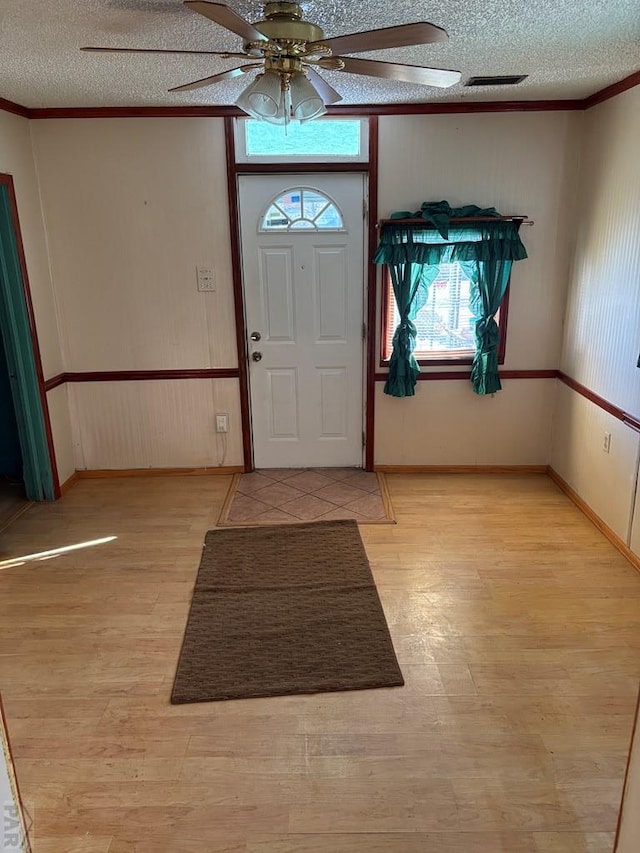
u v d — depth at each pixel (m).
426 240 3.94
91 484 4.35
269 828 1.79
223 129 3.84
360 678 2.37
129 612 2.81
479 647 2.55
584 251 3.80
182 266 4.09
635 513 3.15
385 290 4.12
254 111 2.30
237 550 3.36
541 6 2.16
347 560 3.24
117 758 2.03
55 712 2.23
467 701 2.26
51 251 4.04
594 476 3.63
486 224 3.87
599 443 3.55
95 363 4.25
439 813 1.83
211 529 3.62
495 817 1.82
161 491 4.19
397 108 3.79
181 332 4.21
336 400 4.38
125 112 3.79
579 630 2.65
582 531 3.55
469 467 4.45
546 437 4.38
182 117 3.81
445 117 3.82
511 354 4.22
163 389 4.31
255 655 2.51
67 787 1.93
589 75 3.13
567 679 2.37
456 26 2.37
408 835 1.77
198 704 2.26
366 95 3.53
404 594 2.92
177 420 4.38
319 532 3.55
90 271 4.08
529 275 4.07
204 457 4.46
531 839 1.75
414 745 2.07
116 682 2.38
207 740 2.10
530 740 2.09
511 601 2.86
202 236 4.04
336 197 3.99
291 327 4.23
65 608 2.86
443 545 3.39
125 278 4.10
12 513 3.88
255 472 4.48
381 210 3.98
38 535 3.59
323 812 1.84
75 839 1.77
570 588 2.97
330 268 4.12
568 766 1.99
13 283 3.67
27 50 2.59
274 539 3.48
